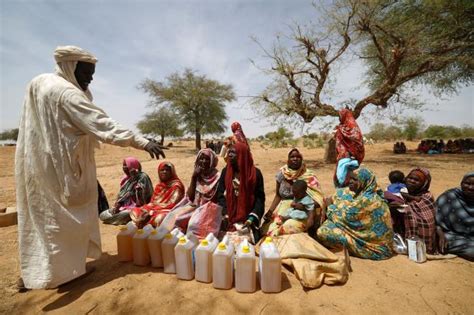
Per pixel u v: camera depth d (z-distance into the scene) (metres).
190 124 30.75
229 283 2.81
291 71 12.27
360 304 2.58
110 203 6.75
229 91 31.28
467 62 12.62
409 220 3.77
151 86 29.22
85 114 2.59
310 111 12.79
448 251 3.67
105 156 23.11
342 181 4.58
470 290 2.84
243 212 3.71
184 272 2.96
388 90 12.34
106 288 2.85
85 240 2.90
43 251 2.69
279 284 2.73
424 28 13.29
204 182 4.24
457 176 9.17
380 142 35.91
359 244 3.52
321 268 2.91
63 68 2.73
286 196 4.29
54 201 2.67
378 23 12.07
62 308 2.58
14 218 5.12
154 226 4.38
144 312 2.50
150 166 13.80
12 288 2.94
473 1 12.28
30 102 2.70
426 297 2.71
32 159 2.64
